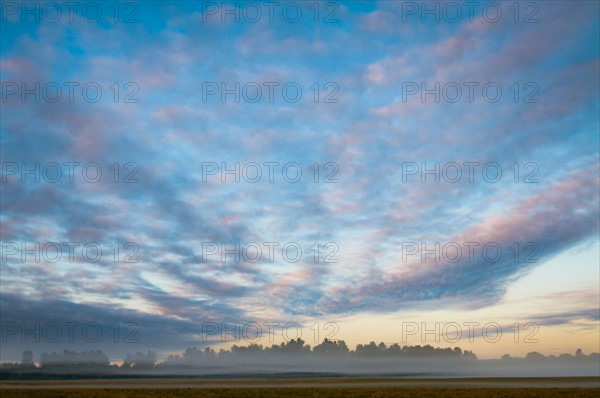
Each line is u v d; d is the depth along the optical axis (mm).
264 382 148500
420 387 108125
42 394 85062
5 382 150625
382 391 93125
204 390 96312
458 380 163125
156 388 104812
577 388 100625
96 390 96125
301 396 81562
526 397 78938
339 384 129625
